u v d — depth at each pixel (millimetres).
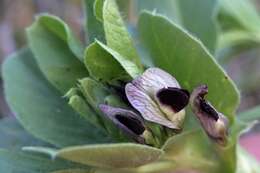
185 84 295
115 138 286
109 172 285
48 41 312
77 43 306
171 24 289
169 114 273
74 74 306
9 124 339
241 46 422
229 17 411
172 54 294
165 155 292
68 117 316
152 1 370
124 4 323
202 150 301
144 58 315
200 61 288
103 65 281
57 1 616
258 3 596
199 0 361
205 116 280
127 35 279
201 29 359
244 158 330
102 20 281
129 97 269
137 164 274
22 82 326
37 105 319
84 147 254
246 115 334
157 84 271
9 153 300
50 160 298
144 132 276
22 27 607
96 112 285
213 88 291
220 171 306
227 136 292
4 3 610
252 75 583
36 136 311
